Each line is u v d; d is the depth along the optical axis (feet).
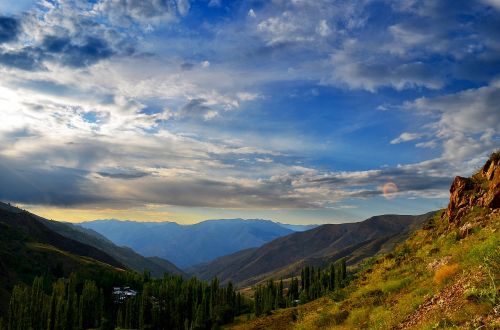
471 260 67.92
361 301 95.35
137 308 547.90
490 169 107.04
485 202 99.50
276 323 147.84
